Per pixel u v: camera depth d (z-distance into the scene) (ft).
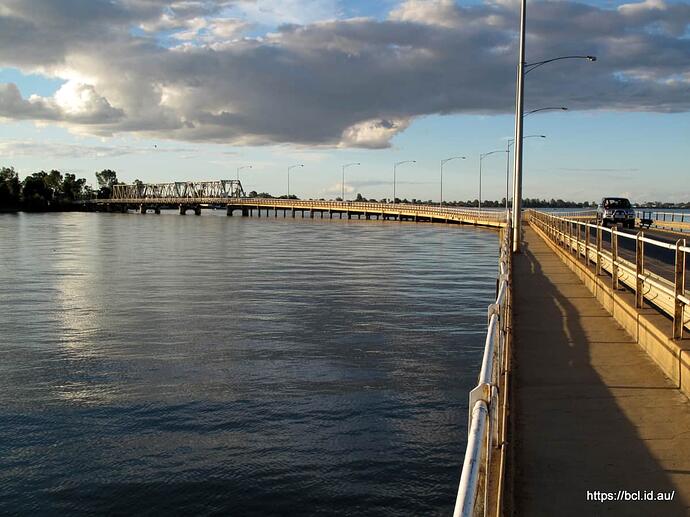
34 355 62.39
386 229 356.18
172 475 36.65
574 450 23.75
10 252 187.11
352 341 67.82
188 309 87.51
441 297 98.68
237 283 115.65
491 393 13.71
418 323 77.56
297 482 35.63
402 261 160.76
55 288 108.99
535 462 22.76
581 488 20.72
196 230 343.87
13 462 38.40
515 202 109.19
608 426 26.11
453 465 37.76
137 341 68.18
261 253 187.21
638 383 31.68
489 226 346.95
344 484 35.53
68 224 414.21
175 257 172.35
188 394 50.19
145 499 34.14
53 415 45.80
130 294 101.81
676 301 32.09
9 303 92.94
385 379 53.98
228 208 647.56
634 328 40.91
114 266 147.13
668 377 32.37
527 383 32.14
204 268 142.92
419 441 41.04
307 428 43.11
